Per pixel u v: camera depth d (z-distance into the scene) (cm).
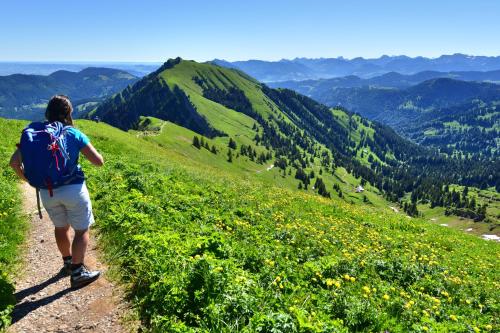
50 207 320
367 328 310
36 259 398
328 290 369
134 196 591
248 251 415
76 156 318
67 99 332
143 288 324
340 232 696
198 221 529
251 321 262
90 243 437
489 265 758
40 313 299
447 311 400
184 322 268
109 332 278
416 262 572
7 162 825
